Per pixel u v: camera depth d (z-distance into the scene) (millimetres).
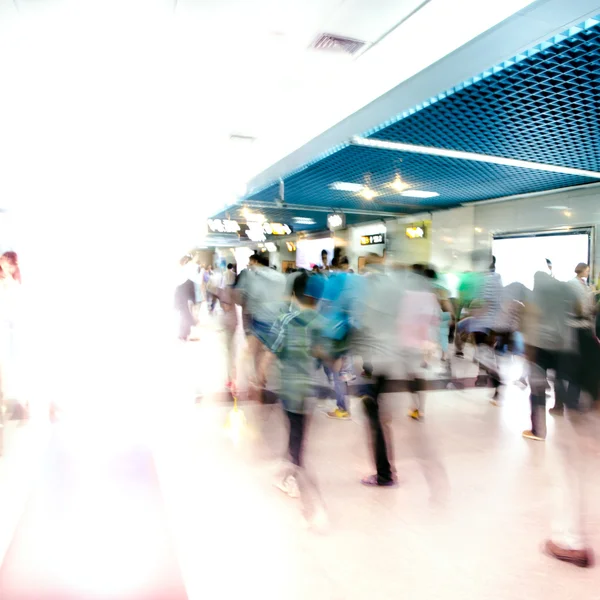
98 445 3949
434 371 7082
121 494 3098
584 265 5699
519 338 5504
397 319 3115
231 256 17750
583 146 6105
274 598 2137
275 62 4852
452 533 2689
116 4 3840
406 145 5957
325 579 2277
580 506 2545
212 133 7191
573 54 3762
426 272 6215
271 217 13484
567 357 2594
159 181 10430
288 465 3443
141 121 6652
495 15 3900
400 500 3076
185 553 2475
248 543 2574
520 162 6758
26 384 5418
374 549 2531
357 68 4988
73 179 9672
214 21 4066
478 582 2260
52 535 2621
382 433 3264
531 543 2594
